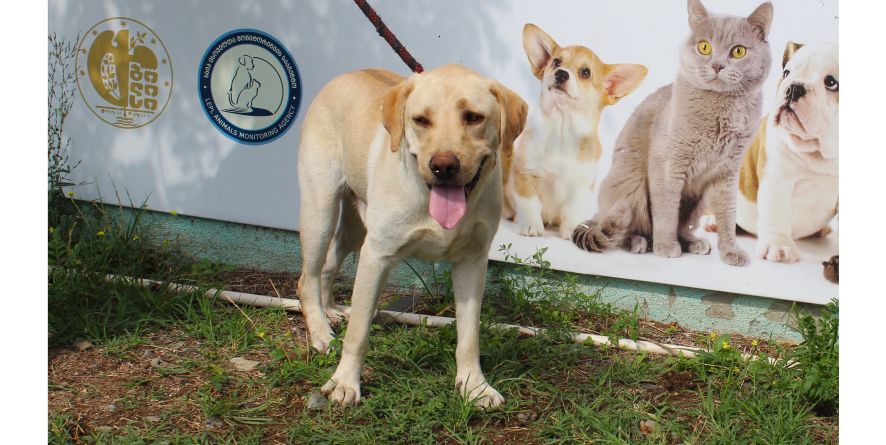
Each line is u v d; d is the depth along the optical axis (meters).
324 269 4.41
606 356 4.05
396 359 3.88
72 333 4.04
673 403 3.55
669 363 3.93
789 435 3.25
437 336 4.00
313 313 4.08
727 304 4.44
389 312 4.42
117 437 3.16
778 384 3.63
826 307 4.01
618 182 4.47
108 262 4.86
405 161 3.21
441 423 3.31
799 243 4.21
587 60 4.39
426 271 4.92
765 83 4.13
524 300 4.57
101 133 5.33
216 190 5.17
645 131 4.38
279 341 4.09
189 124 5.15
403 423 3.25
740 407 3.46
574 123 4.48
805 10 4.00
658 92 4.32
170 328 4.22
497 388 3.60
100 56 5.26
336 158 3.91
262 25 4.91
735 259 4.34
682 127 4.31
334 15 4.77
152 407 3.44
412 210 3.24
